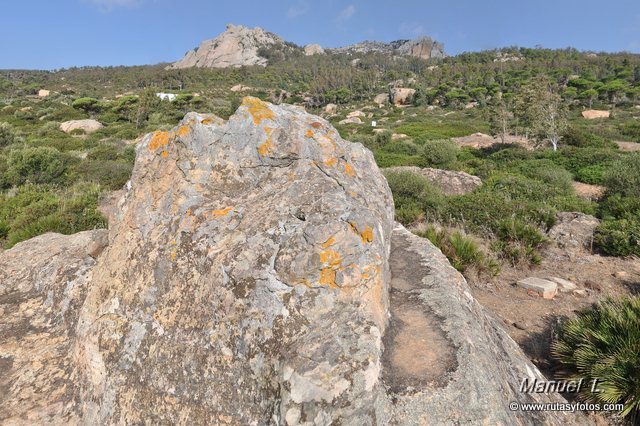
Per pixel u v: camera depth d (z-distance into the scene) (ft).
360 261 8.64
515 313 17.42
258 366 7.78
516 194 38.52
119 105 157.58
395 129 121.19
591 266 22.50
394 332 9.69
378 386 7.57
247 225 9.53
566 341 13.67
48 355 11.16
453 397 7.89
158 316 9.29
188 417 7.92
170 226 10.43
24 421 9.21
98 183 48.32
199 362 8.32
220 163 11.09
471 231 26.78
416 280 12.44
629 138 92.79
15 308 13.23
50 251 16.05
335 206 9.21
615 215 30.71
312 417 6.75
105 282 10.68
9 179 48.62
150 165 11.54
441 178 47.29
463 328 9.70
